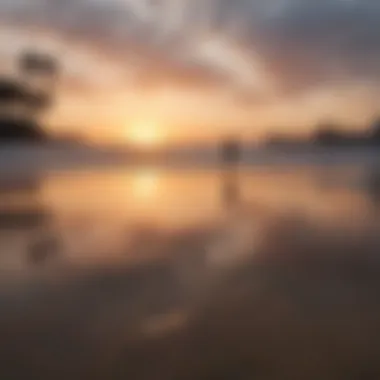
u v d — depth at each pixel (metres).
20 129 79.19
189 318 5.30
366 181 21.62
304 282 6.57
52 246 8.97
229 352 4.39
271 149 86.50
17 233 10.22
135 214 12.95
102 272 7.20
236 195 17.00
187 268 7.42
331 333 4.81
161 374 4.04
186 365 4.18
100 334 4.88
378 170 29.20
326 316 5.30
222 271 7.24
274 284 6.52
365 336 4.76
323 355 4.33
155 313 5.44
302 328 4.97
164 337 4.78
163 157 56.81
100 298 6.00
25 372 4.09
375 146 94.88
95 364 4.23
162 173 28.31
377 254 8.15
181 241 9.44
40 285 6.55
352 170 29.55
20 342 4.66
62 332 4.90
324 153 62.91
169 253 8.44
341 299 5.87
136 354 4.39
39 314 5.39
